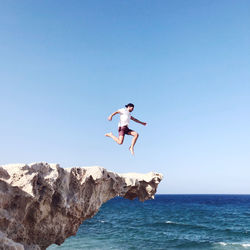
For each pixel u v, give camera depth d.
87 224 36.66
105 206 81.81
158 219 44.75
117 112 10.39
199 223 39.50
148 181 12.19
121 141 10.15
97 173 9.46
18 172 6.98
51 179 7.59
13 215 6.98
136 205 87.69
